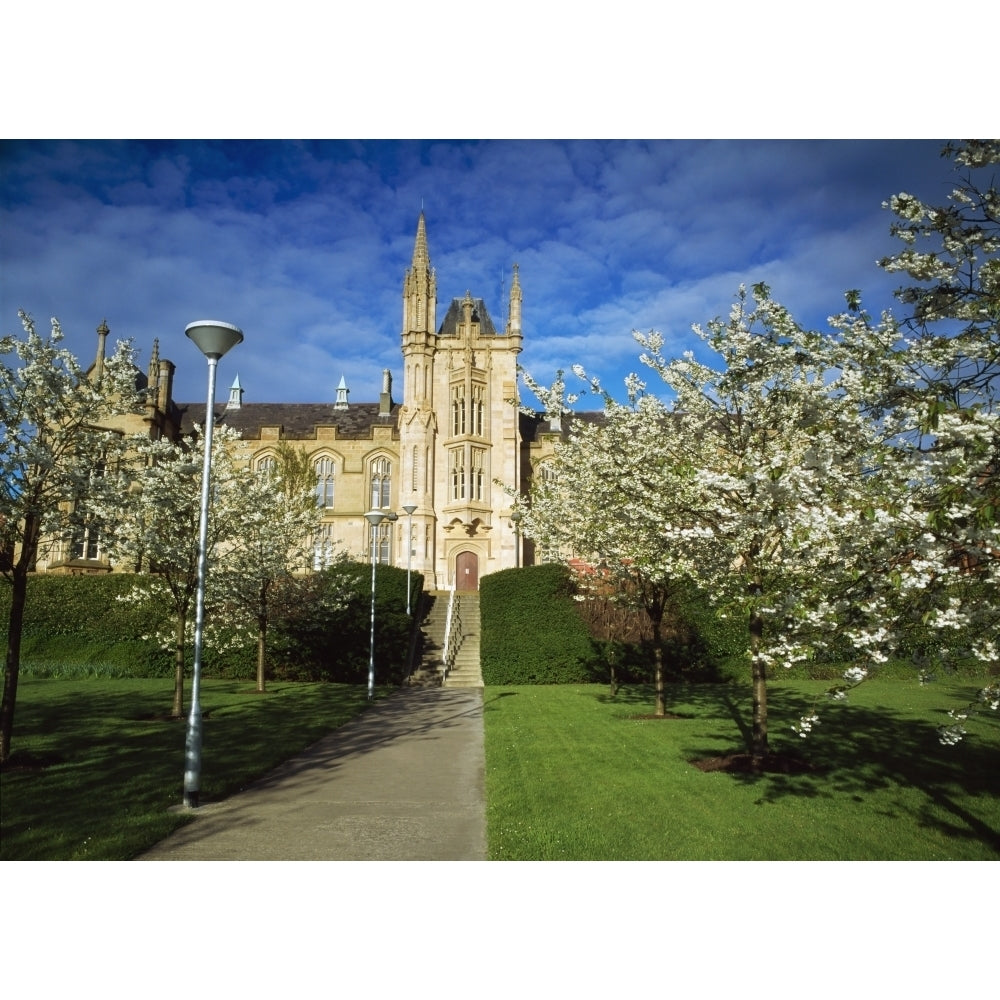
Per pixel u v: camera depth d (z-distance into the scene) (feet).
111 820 30.17
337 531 177.06
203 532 35.86
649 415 52.34
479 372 175.94
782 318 30.42
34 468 43.04
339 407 203.00
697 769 41.47
